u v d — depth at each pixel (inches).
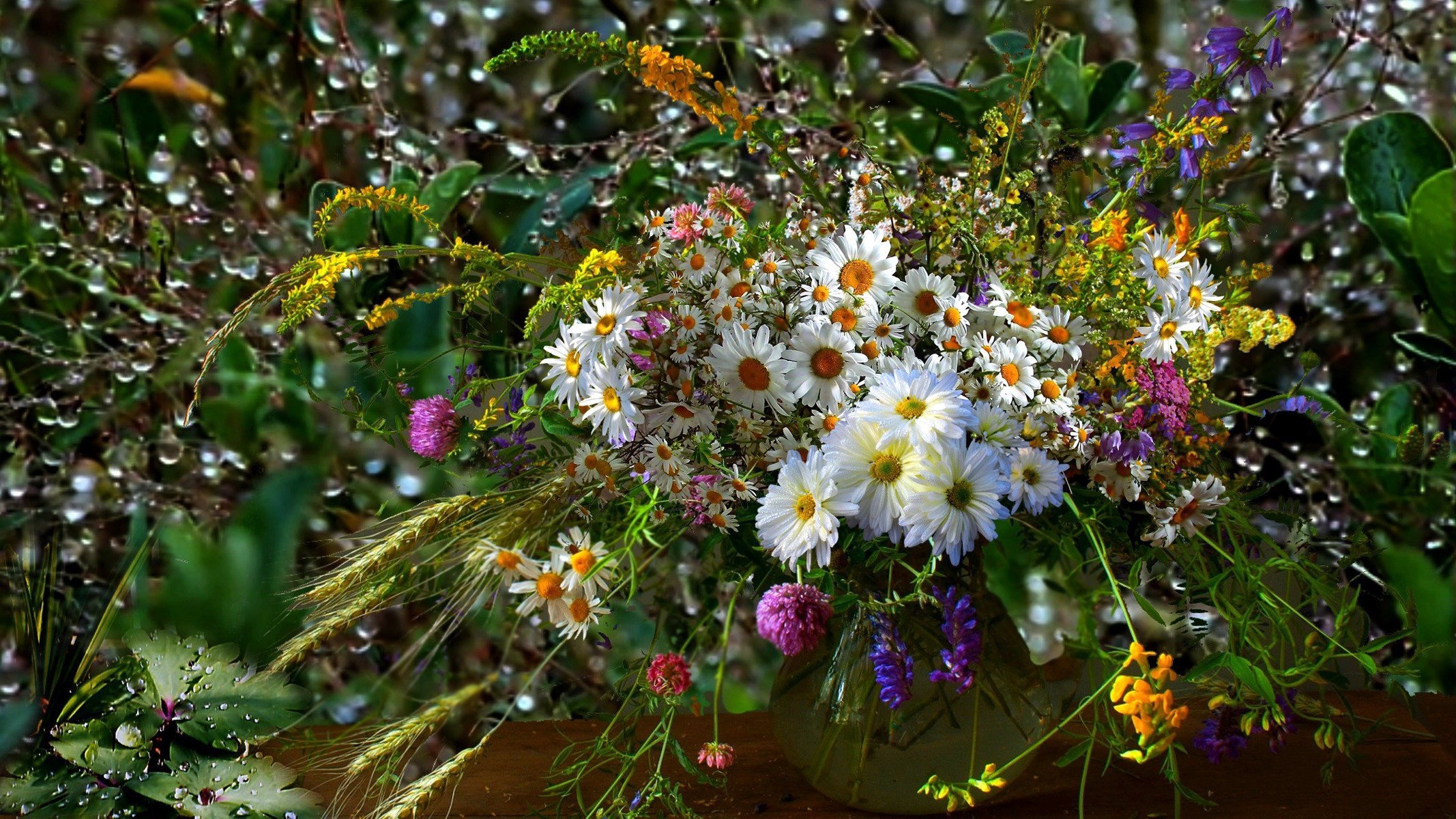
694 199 63.6
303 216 67.7
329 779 48.2
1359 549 45.7
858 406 40.6
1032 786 46.7
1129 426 42.3
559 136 68.3
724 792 46.9
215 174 66.1
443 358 60.1
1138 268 42.5
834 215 45.1
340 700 63.2
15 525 64.1
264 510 61.6
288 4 66.9
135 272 65.9
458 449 46.0
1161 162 43.6
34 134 67.4
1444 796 46.2
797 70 65.2
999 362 41.4
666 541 45.4
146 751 45.9
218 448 65.9
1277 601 43.6
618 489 43.9
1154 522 43.3
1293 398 44.9
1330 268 64.8
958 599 43.6
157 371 66.5
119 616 58.7
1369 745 49.0
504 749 50.0
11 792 45.4
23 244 67.0
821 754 44.4
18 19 67.4
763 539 41.0
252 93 68.7
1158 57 66.1
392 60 67.8
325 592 42.1
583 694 65.2
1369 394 64.8
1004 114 45.1
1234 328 44.0
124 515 66.2
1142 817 45.3
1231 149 43.5
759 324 42.5
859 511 40.9
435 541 43.8
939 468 40.3
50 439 67.0
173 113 69.4
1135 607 63.4
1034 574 63.8
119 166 68.7
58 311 67.9
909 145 64.8
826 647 44.4
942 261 43.4
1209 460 44.8
